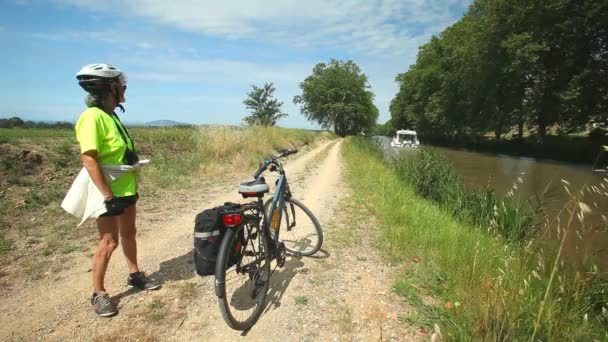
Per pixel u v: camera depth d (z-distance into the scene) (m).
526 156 30.11
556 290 3.30
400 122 78.31
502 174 17.39
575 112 25.28
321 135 48.19
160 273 3.92
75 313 3.10
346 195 8.59
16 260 4.04
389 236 5.24
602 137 23.33
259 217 3.36
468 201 7.57
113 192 3.07
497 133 38.06
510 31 29.09
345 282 3.88
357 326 3.06
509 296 2.94
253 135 16.25
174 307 3.27
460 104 40.81
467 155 31.19
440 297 3.50
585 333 2.83
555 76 27.16
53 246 4.46
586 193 7.59
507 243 4.96
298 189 9.26
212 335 2.91
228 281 3.74
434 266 4.15
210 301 3.39
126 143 3.16
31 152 7.56
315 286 3.78
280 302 3.44
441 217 6.33
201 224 2.78
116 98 3.13
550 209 7.54
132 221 3.43
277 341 2.86
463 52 36.56
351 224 6.08
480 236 5.12
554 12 25.06
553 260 3.81
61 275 3.76
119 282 3.67
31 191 6.23
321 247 4.94
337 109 74.19
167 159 10.96
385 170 13.22
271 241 3.53
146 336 2.85
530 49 25.52
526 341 2.67
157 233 5.23
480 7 35.88
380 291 3.68
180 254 4.47
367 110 81.00
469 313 3.06
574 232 4.81
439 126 49.72
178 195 7.70
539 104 28.03
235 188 8.66
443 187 9.32
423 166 10.87
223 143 13.26
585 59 25.48
